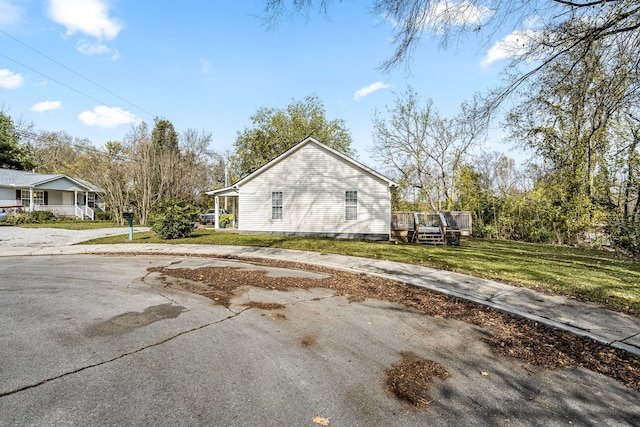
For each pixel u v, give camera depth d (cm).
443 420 258
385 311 533
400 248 1270
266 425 247
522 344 411
